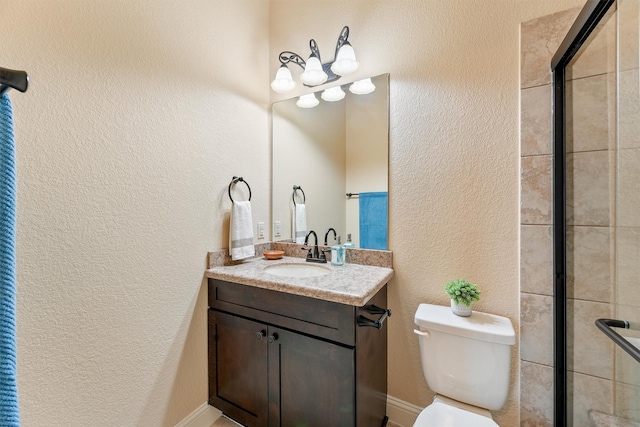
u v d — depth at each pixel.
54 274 0.95
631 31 0.91
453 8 1.36
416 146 1.46
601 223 1.06
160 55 1.27
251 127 1.78
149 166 1.22
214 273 1.45
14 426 0.49
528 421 1.21
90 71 1.03
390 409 1.52
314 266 1.63
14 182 0.52
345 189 1.68
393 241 1.53
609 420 1.05
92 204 1.04
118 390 1.13
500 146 1.27
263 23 1.88
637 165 0.92
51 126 0.93
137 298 1.19
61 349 0.97
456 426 1.02
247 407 1.38
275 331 1.29
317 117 1.77
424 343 1.26
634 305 0.94
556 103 1.13
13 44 0.85
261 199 1.87
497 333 1.11
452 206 1.38
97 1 1.05
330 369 1.16
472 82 1.33
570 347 1.13
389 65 1.53
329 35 1.72
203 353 1.48
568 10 1.14
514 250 1.25
